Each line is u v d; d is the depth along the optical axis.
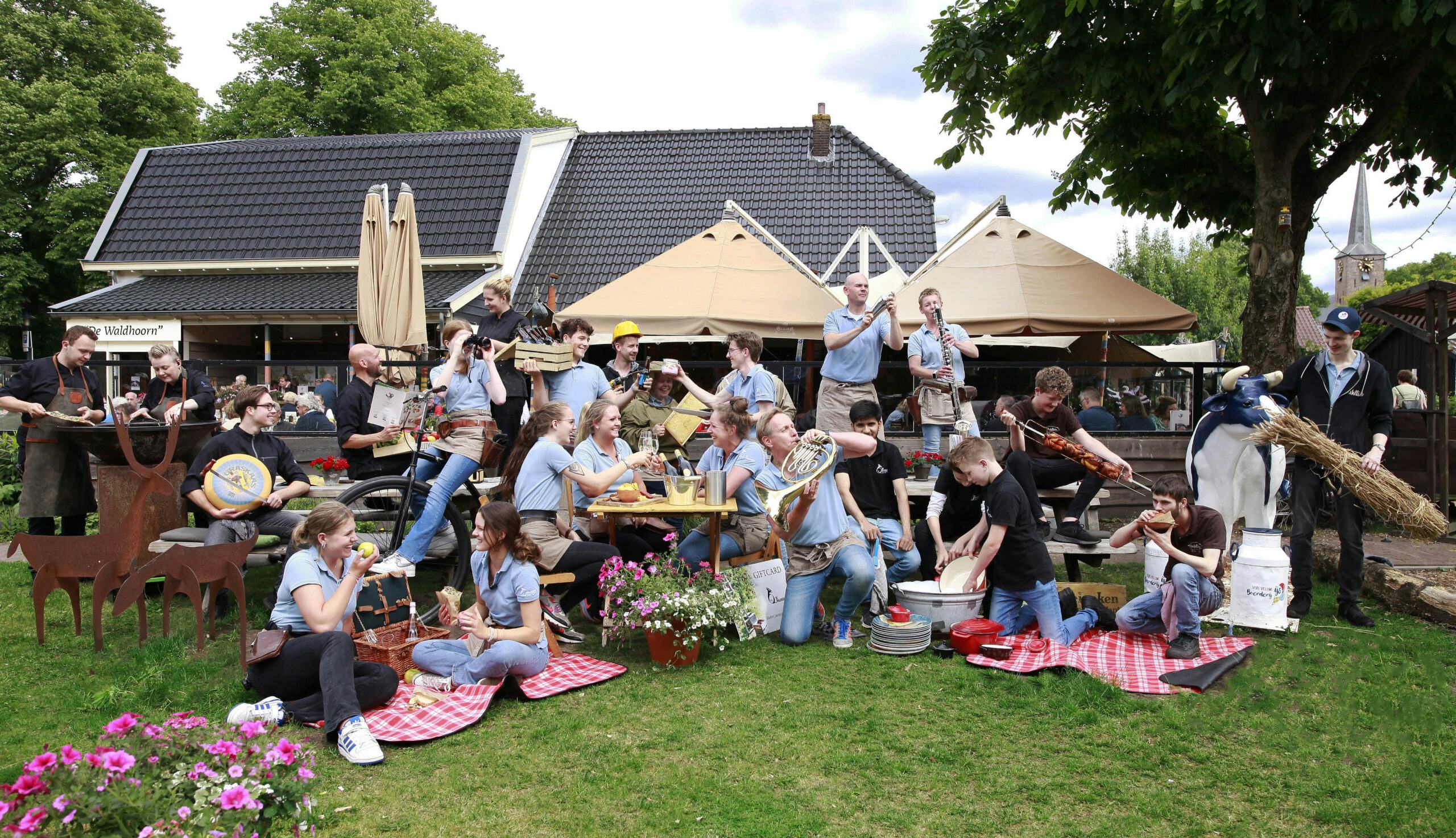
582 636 5.29
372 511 5.95
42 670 4.76
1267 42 7.69
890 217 18.48
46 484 6.52
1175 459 8.97
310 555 4.23
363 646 4.52
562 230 18.78
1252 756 3.75
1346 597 5.70
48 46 25.06
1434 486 8.29
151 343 16.25
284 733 3.92
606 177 20.14
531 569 4.59
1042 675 4.59
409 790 3.44
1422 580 6.05
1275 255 8.93
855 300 7.02
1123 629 5.30
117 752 2.64
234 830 2.71
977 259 9.73
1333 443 5.59
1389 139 10.35
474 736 3.96
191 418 6.93
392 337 8.36
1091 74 9.16
